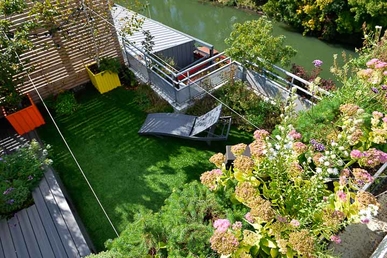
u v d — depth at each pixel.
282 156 2.33
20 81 5.24
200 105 5.63
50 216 3.73
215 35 12.27
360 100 3.25
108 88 6.30
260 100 5.41
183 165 4.70
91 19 5.62
